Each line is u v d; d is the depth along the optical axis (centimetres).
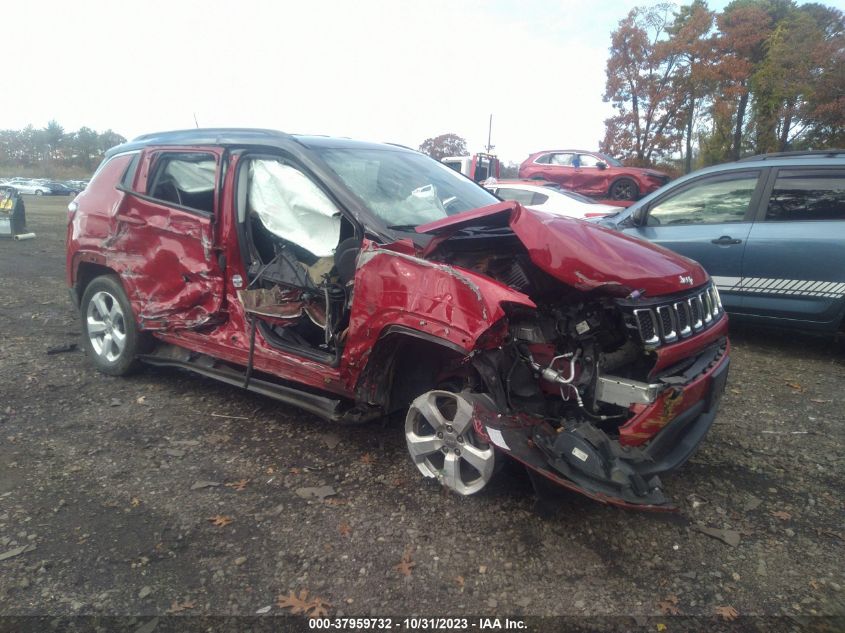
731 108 2567
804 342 657
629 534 309
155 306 459
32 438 402
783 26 2438
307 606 257
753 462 387
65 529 305
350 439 403
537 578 276
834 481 365
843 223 564
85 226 508
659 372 321
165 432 414
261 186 415
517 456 288
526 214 331
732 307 627
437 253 337
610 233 360
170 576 274
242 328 413
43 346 597
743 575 281
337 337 355
